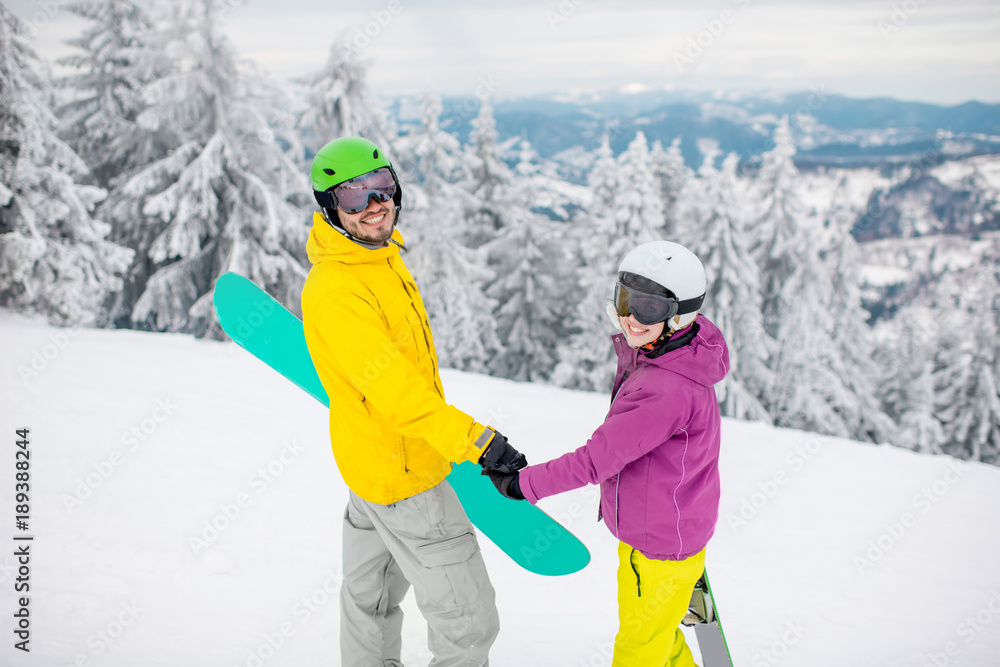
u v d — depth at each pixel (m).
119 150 17.06
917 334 23.62
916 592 3.51
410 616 2.73
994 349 21.19
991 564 3.93
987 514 4.80
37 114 12.63
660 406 1.77
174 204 13.18
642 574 1.93
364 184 1.79
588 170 22.52
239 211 13.59
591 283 19.59
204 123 13.55
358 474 1.94
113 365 8.39
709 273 18.30
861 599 3.40
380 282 1.88
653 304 1.77
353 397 1.89
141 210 15.63
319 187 1.83
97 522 3.55
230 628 2.60
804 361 19.52
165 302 13.74
